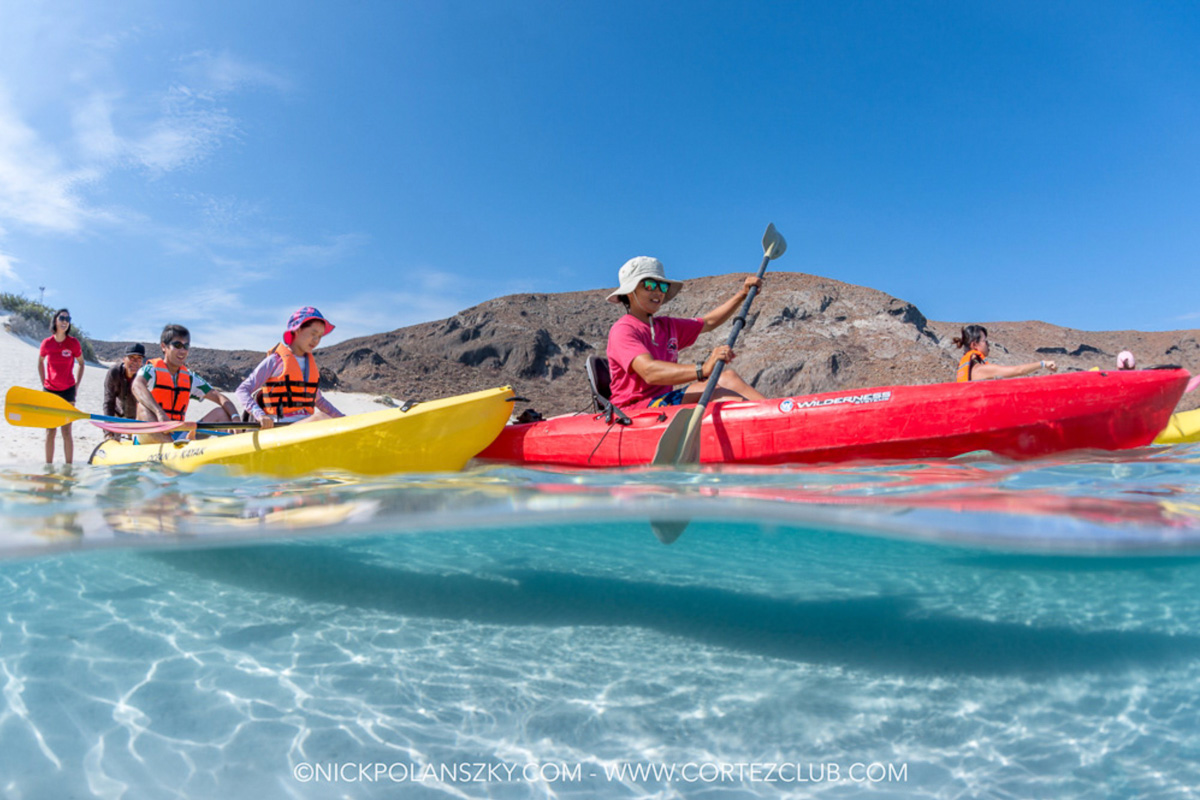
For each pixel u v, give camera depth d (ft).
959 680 5.84
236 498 9.37
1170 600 7.88
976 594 8.25
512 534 9.84
